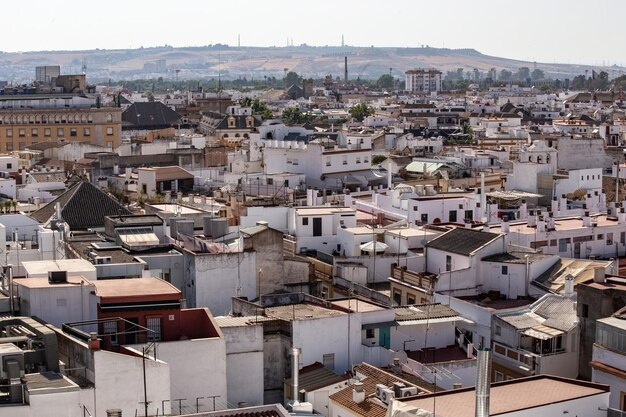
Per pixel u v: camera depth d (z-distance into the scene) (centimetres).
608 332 8575
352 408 7688
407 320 9725
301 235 13250
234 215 15000
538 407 7025
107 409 7069
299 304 10044
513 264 11294
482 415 5709
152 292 8231
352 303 10038
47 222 13138
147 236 11500
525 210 16550
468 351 9488
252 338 8519
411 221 14512
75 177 19788
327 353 9100
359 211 15688
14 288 8594
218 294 10738
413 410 6762
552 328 9831
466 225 13550
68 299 8325
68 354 7375
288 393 8644
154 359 7312
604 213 15862
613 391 8419
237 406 8262
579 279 10969
